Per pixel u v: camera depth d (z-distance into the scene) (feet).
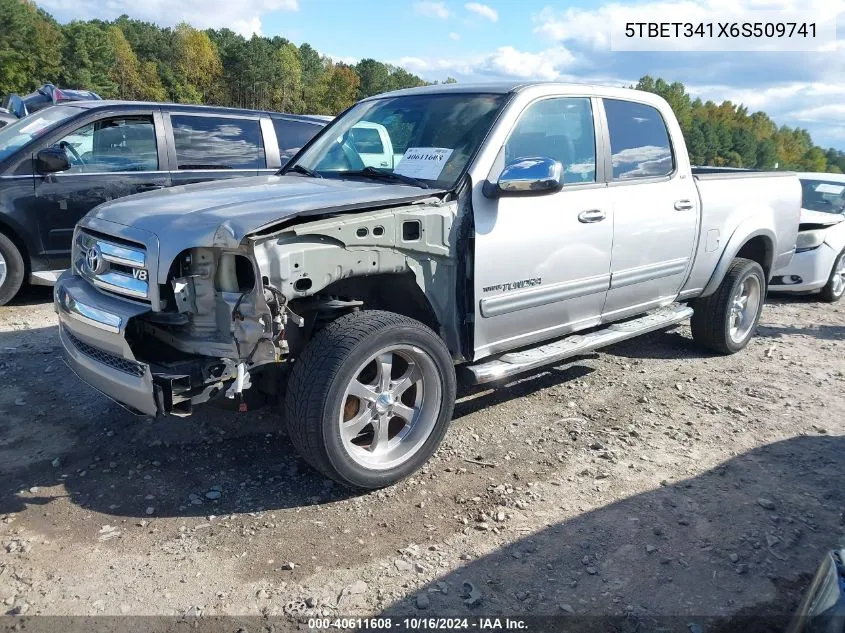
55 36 289.74
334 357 10.77
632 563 10.17
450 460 13.08
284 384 11.58
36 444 13.21
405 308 12.87
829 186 32.04
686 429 14.82
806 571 10.11
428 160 13.42
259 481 12.10
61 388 15.72
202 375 10.48
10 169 21.66
